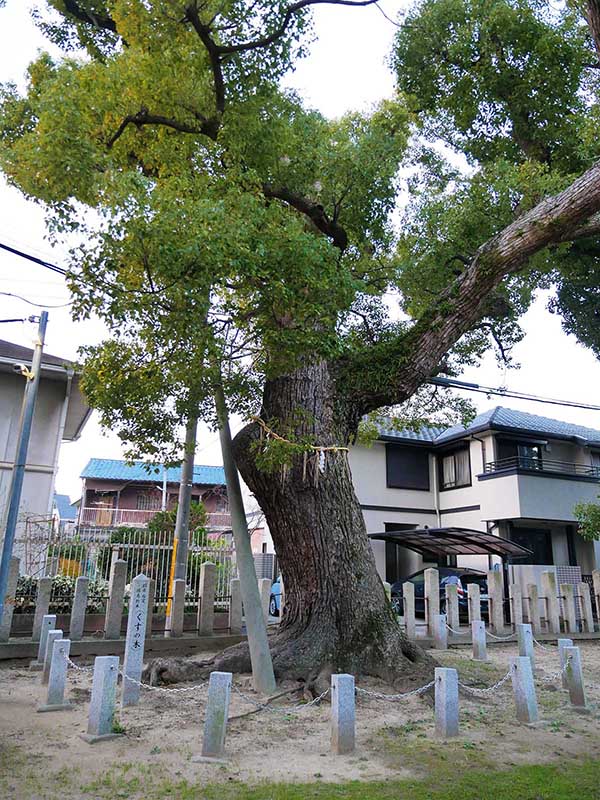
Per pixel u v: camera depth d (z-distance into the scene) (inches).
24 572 457.4
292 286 223.1
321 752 199.0
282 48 297.4
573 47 439.5
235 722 231.8
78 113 225.6
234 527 298.4
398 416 560.7
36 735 208.8
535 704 245.4
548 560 786.8
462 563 786.2
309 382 322.0
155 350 248.1
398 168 363.3
